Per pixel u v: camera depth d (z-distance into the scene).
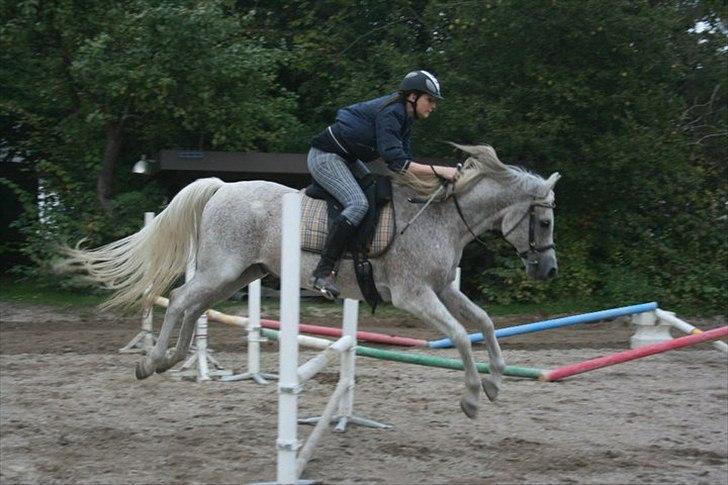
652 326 11.32
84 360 9.84
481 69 16.30
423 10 18.20
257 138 16.39
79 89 15.52
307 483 5.41
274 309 14.25
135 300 7.47
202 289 7.07
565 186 16.02
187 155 14.92
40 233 14.99
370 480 5.54
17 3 14.49
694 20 17.14
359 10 18.55
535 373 8.40
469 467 5.87
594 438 6.72
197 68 14.60
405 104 6.69
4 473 5.55
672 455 6.25
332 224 6.61
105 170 15.63
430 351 11.18
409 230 6.56
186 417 7.16
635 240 16.94
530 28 15.48
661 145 15.48
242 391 8.24
